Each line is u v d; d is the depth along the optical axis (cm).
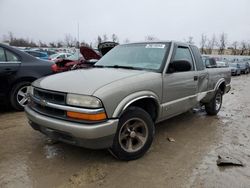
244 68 2445
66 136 313
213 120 579
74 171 324
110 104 309
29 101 371
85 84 321
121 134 339
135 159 358
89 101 299
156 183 303
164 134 471
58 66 652
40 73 596
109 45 819
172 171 331
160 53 423
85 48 829
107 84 321
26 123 504
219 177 319
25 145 400
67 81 338
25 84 579
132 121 349
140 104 378
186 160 363
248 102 836
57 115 318
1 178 305
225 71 632
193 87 472
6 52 555
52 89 325
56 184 296
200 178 316
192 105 482
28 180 302
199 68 498
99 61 475
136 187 294
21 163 342
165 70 398
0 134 444
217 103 616
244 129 519
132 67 414
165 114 408
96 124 299
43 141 416
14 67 557
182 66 402
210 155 383
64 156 364
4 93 552
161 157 371
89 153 374
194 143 430
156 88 376
